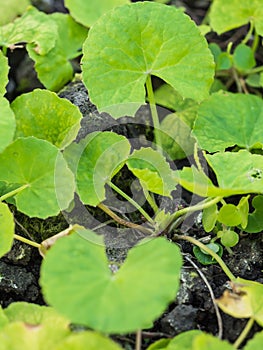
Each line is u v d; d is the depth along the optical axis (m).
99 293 0.10
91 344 0.10
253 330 0.13
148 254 0.11
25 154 0.14
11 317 0.12
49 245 0.14
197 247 0.15
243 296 0.12
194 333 0.12
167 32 0.15
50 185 0.14
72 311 0.10
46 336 0.11
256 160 0.14
